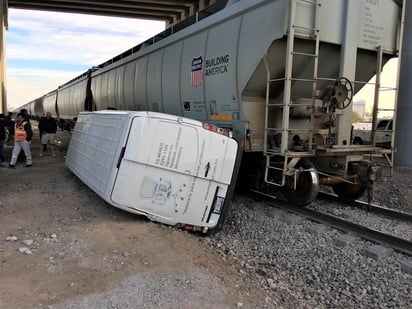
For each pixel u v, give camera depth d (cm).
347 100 670
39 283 374
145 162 539
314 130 689
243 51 694
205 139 578
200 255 487
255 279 448
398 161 1324
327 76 722
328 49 691
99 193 588
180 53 931
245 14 707
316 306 395
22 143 1156
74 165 884
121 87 1402
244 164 826
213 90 793
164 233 542
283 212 692
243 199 815
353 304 400
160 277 404
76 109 2388
